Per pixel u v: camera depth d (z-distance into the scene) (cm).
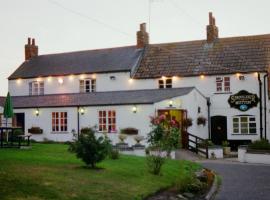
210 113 3697
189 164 2262
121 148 2788
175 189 1512
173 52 4078
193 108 3412
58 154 2048
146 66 3984
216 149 3106
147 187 1434
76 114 3453
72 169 1566
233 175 2042
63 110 3503
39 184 1247
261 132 3519
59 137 3497
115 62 4097
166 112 3259
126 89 3909
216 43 4034
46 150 2241
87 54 4444
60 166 1612
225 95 3656
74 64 4300
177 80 3791
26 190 1172
